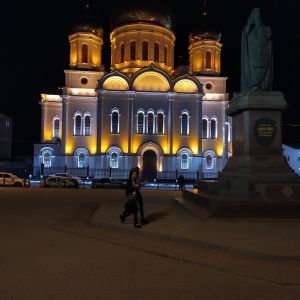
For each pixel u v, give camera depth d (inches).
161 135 1967.3
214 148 2081.7
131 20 2103.8
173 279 288.8
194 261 335.9
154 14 2107.5
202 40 2153.1
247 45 606.2
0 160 2561.5
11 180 1515.7
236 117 616.1
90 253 365.7
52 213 629.9
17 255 354.0
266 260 336.5
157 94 1969.7
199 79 2113.7
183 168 1963.6
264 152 562.9
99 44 2122.3
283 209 495.5
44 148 2055.9
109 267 318.3
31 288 264.5
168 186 1705.2
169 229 447.8
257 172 547.5
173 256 352.2
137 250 378.9
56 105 2150.6
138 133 1958.7
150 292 259.8
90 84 2032.5
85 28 2066.9
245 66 609.9
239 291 265.0
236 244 373.1
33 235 449.1
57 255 356.2
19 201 812.0
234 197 525.7
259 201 496.1
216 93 2112.5
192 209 582.2
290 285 280.1
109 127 1934.1
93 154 1984.5
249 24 607.2
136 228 457.7
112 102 1941.4
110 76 1932.8
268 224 468.8
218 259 341.4
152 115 1973.4
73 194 1022.4
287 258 335.0
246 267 318.0
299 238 396.5
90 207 715.4
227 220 490.3
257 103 557.9
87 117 2012.8
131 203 477.1
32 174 2155.5
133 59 2082.9
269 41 590.6
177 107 1984.5
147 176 1971.0
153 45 2085.4
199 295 255.8
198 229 443.5
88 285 272.1
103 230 476.4
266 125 564.7
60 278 287.1
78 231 472.1
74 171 1961.1
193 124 1988.2
